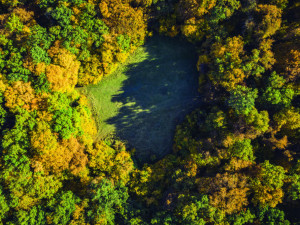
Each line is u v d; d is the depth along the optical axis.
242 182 33.12
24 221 31.88
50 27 35.31
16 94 33.91
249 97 33.31
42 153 33.12
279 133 35.34
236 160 33.94
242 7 34.31
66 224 32.56
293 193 32.69
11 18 34.34
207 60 36.22
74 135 35.31
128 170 36.25
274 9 33.00
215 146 35.19
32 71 34.00
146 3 34.94
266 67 33.59
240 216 32.91
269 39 33.97
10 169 32.69
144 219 35.12
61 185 35.03
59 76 34.62
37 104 34.50
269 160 35.75
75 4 34.62
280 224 32.47
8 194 32.91
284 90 33.62
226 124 35.41
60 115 34.03
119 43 35.81
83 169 35.16
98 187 33.72
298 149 34.78
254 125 33.53
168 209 34.34
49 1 34.66
